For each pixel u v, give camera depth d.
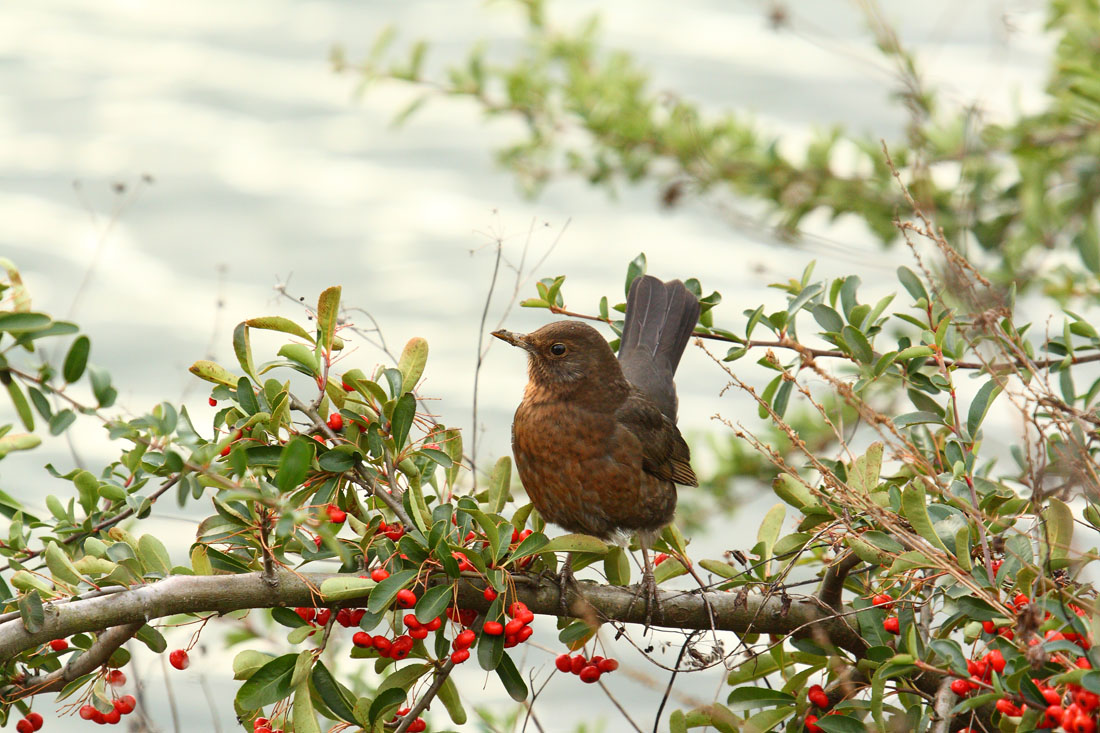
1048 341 8.09
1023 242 11.73
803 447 7.15
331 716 7.34
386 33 15.03
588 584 8.27
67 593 6.96
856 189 13.81
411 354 7.63
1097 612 5.79
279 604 7.06
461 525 7.41
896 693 7.22
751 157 14.38
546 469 10.10
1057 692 5.95
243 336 7.29
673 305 11.34
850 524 7.18
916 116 10.19
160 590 6.84
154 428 6.77
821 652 7.75
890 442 6.86
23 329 6.51
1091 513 7.29
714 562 8.27
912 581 7.32
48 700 14.91
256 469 7.15
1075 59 11.77
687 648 7.82
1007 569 6.51
